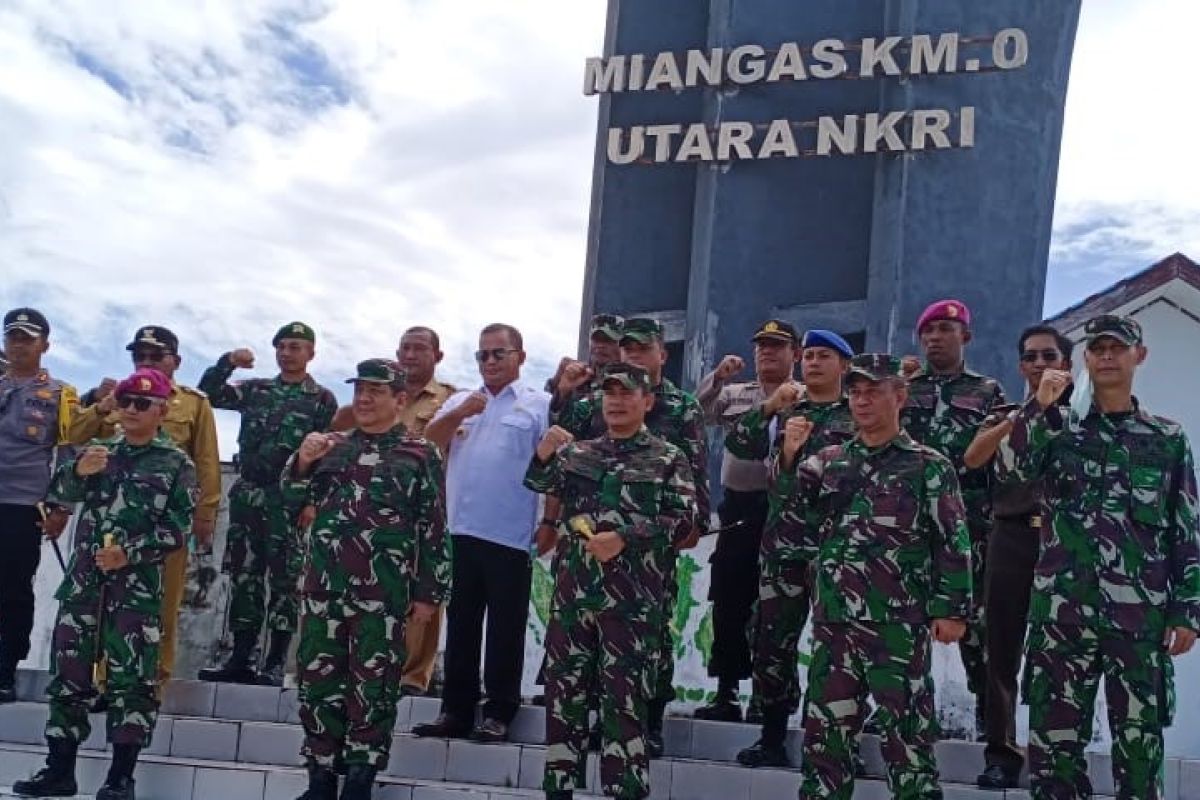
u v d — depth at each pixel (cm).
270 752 665
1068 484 538
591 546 552
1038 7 1191
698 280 1180
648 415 634
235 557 759
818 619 532
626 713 550
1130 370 538
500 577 667
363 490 593
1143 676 514
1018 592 612
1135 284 1095
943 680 784
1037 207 1162
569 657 562
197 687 721
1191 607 518
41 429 738
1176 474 534
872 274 1145
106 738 674
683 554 920
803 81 1197
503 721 662
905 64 1164
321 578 585
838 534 532
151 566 624
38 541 732
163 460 634
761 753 624
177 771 630
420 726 660
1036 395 543
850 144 1159
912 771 509
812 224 1182
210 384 774
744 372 1165
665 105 1238
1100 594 522
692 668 904
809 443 620
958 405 651
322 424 777
